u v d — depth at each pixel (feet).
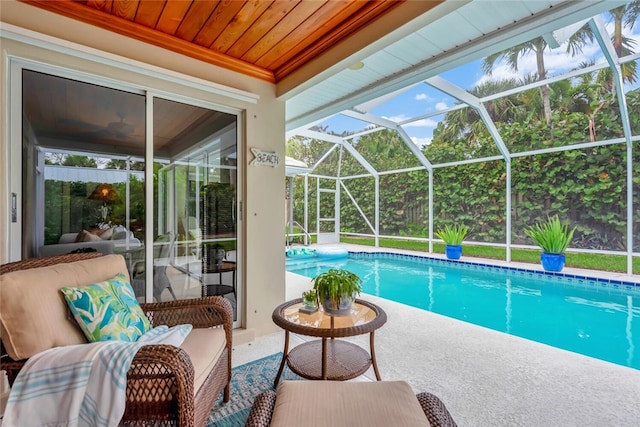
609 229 18.57
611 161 18.37
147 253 8.23
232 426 5.60
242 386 6.91
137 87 7.99
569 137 19.54
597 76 17.66
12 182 6.42
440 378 7.25
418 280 19.98
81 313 4.60
